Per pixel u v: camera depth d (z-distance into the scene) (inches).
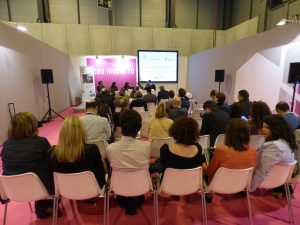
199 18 481.7
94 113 114.9
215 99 169.8
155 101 250.1
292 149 77.2
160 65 445.1
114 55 434.9
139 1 455.8
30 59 240.5
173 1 450.9
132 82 448.5
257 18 375.6
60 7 432.8
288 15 308.0
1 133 179.2
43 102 275.9
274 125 78.4
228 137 75.6
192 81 443.8
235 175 71.5
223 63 314.5
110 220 84.1
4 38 187.9
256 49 237.3
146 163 74.6
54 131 225.3
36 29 417.7
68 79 408.2
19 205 95.1
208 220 84.2
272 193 100.7
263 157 76.2
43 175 73.0
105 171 86.0
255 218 85.1
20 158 70.6
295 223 82.0
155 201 76.4
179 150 72.6
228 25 481.4
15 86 205.6
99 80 437.4
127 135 72.5
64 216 86.5
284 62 197.9
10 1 414.6
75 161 68.3
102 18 448.1
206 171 80.7
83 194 70.2
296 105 185.0
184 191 73.4
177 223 82.6
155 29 454.0
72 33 429.7
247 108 149.0
